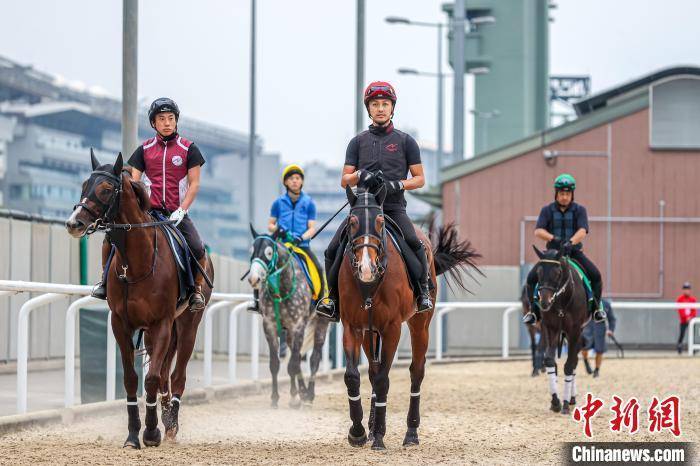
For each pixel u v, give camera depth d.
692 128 33.00
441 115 47.16
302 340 15.21
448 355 30.19
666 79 32.84
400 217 10.58
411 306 10.43
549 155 32.91
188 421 12.86
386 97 10.70
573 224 15.03
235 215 103.56
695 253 33.00
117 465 9.08
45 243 19.97
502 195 33.19
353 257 9.77
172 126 10.91
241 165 106.81
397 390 17.70
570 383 14.34
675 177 33.03
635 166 33.09
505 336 27.48
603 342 20.78
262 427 12.41
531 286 15.48
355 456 9.81
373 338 10.93
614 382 19.33
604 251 33.09
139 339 10.96
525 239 33.03
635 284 33.00
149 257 10.06
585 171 33.09
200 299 10.81
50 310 20.41
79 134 87.31
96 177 9.80
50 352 20.47
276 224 15.91
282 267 14.88
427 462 9.52
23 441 10.62
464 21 33.47
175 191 10.97
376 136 10.75
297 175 15.78
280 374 20.09
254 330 17.27
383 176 10.63
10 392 15.45
